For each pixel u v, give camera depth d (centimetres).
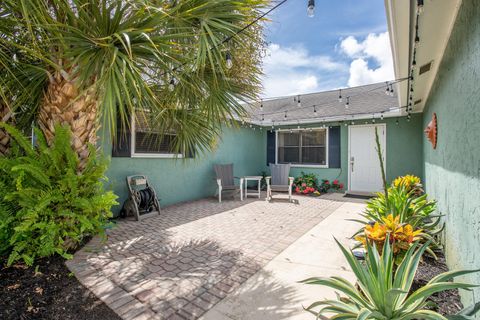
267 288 229
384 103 752
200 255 304
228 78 315
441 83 302
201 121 392
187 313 193
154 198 506
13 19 211
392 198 312
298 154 907
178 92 327
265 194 775
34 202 249
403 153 721
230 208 574
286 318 187
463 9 186
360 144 786
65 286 226
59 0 193
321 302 162
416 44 251
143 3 193
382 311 149
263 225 436
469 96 176
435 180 371
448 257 248
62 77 250
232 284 236
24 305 195
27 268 246
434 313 133
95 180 285
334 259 293
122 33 190
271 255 306
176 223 446
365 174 779
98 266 268
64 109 260
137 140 524
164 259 290
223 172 710
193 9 225
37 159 261
